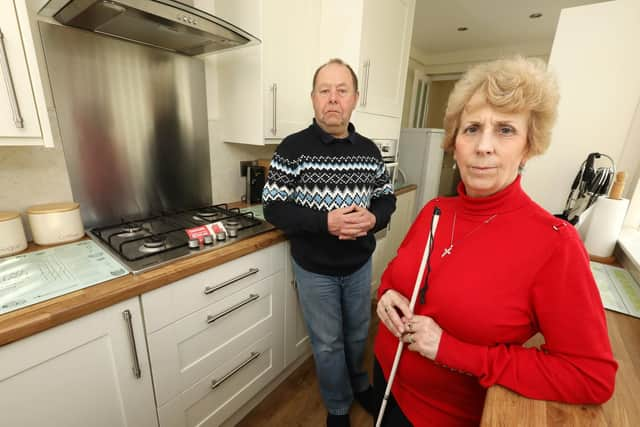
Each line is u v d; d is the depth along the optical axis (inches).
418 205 119.9
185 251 41.8
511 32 135.6
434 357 24.7
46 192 44.1
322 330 50.7
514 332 23.6
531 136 24.3
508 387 21.6
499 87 22.7
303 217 44.8
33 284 32.3
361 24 60.0
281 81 57.6
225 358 46.9
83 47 43.8
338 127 47.3
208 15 37.6
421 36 144.6
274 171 47.2
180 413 42.1
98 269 35.9
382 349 33.4
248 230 51.3
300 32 59.4
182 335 39.9
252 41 46.7
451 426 28.2
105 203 50.4
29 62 31.3
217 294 43.1
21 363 27.0
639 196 57.3
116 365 33.8
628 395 22.0
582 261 21.1
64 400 30.5
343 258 49.1
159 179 56.5
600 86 57.0
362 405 57.9
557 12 111.9
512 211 25.4
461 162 26.6
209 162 63.7
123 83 48.8
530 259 22.8
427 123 199.0
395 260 34.7
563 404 20.4
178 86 55.9
